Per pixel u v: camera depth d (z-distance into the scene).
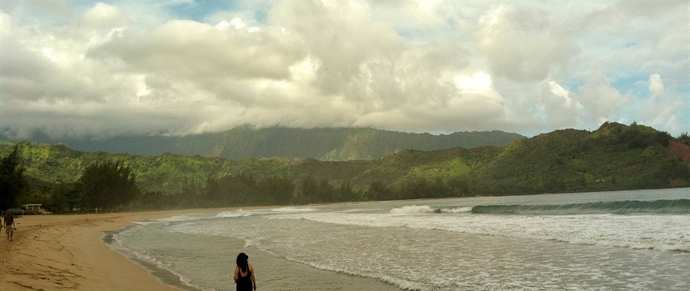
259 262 23.16
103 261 22.22
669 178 197.62
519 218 48.69
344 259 23.38
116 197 112.25
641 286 15.09
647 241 24.81
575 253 22.48
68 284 14.84
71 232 40.06
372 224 46.62
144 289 15.55
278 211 106.31
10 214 28.05
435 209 78.69
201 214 94.50
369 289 16.33
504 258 21.92
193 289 16.16
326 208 124.50
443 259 22.31
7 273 15.55
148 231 45.72
